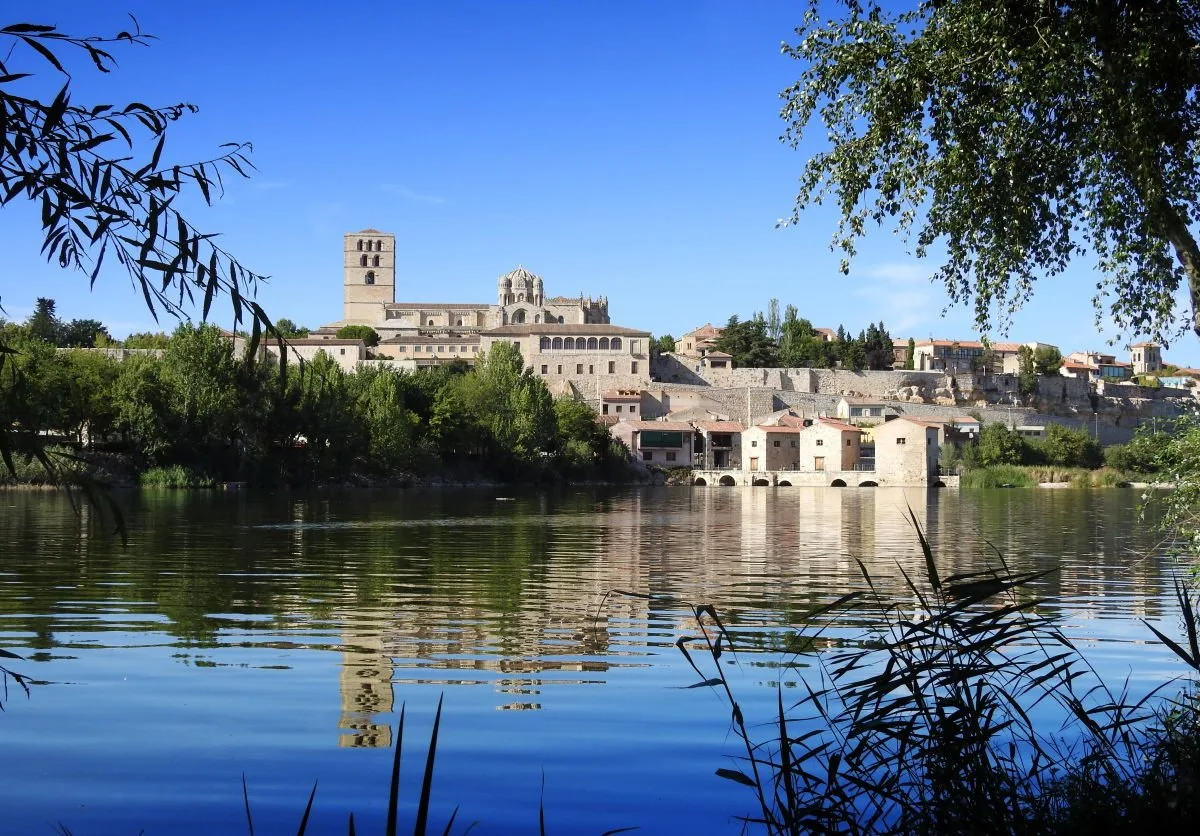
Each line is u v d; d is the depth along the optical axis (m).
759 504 89.50
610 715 14.28
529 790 11.41
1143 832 8.55
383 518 59.22
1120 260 16.92
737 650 18.59
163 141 6.82
